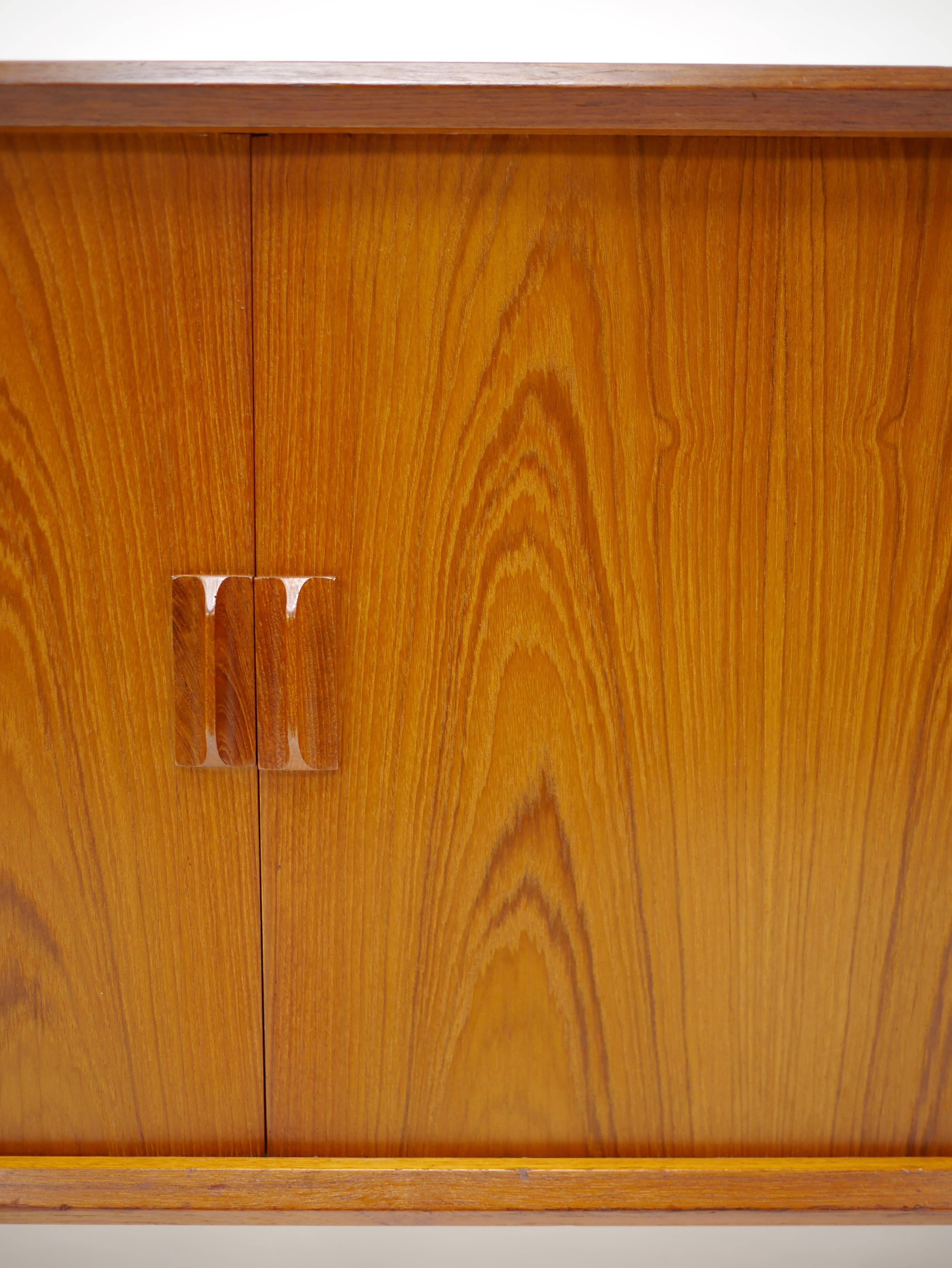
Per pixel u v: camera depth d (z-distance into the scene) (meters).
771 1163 0.69
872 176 0.61
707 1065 0.69
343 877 0.67
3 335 0.62
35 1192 0.67
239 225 0.61
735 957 0.68
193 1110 0.70
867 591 0.65
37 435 0.63
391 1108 0.69
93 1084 0.69
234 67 0.58
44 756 0.66
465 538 0.64
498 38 0.66
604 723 0.66
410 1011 0.69
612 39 0.66
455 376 0.62
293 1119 0.70
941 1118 0.70
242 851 0.67
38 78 0.57
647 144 0.61
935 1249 0.71
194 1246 0.71
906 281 0.62
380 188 0.61
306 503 0.64
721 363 0.63
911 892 0.68
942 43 0.66
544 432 0.63
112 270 0.62
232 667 0.64
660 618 0.65
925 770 0.67
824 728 0.66
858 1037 0.69
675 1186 0.67
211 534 0.64
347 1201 0.67
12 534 0.64
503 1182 0.67
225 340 0.62
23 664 0.65
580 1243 0.71
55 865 0.67
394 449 0.63
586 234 0.61
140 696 0.66
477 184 0.61
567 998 0.68
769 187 0.61
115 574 0.65
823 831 0.67
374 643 0.65
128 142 0.60
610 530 0.64
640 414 0.63
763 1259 0.71
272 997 0.68
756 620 0.65
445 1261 0.71
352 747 0.66
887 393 0.63
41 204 0.61
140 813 0.67
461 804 0.66
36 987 0.68
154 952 0.68
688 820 0.67
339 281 0.62
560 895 0.67
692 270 0.62
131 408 0.63
